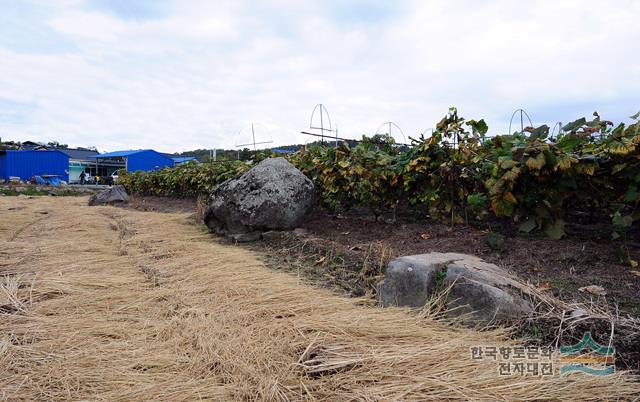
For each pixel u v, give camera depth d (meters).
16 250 4.35
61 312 2.57
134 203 11.78
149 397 1.64
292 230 5.02
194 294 2.92
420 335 2.13
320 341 2.04
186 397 1.63
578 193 3.23
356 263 3.51
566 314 2.13
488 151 3.79
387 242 3.97
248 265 3.73
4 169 27.50
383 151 5.17
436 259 2.68
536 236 3.47
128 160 34.00
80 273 3.48
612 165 3.02
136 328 2.32
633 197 2.87
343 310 2.53
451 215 4.26
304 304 2.59
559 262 2.91
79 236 5.55
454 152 3.92
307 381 1.71
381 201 4.90
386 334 2.13
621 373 1.71
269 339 2.09
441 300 2.39
